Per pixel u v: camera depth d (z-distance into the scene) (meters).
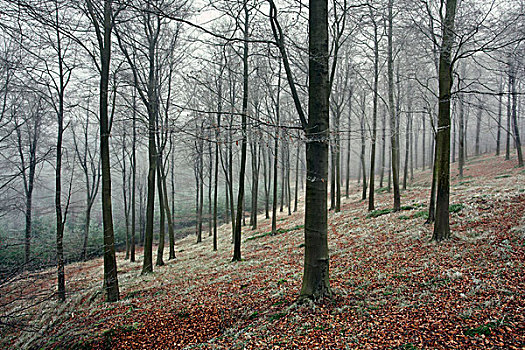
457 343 4.19
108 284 9.40
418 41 9.69
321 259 6.09
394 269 7.78
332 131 5.87
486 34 7.65
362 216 16.92
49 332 7.13
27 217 13.82
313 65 5.95
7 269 5.30
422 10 8.56
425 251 8.63
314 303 6.00
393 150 15.31
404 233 10.98
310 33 5.97
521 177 16.08
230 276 10.65
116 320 7.47
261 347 5.00
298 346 4.84
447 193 9.16
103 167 9.27
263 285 8.62
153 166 14.21
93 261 20.11
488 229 8.84
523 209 9.66
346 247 11.36
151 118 13.34
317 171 5.98
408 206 15.37
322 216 6.06
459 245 8.36
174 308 7.88
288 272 9.52
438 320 4.87
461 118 23.27
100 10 8.78
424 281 6.57
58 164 10.03
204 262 15.12
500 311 4.73
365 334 4.86
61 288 8.73
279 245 15.26
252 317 6.50
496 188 13.98
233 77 14.06
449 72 8.84
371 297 6.24
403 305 5.61
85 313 8.23
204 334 6.27
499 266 6.43
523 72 7.24
